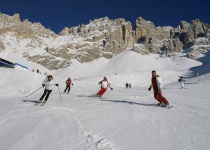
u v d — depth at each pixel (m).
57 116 8.60
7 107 11.23
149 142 5.46
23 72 34.72
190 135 5.91
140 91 24.14
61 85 33.78
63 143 5.57
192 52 175.62
